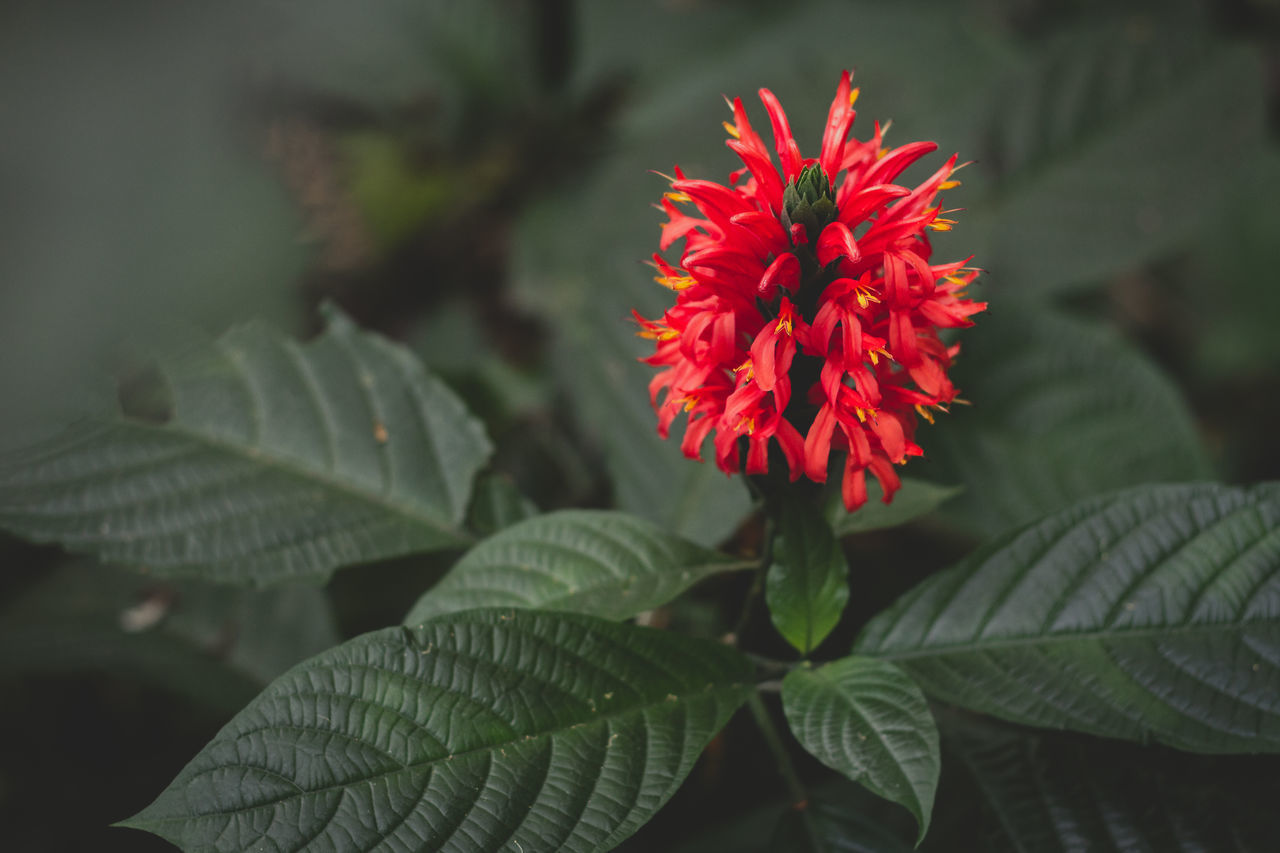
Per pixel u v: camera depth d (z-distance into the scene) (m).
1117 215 1.11
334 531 0.95
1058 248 1.11
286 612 1.00
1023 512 1.02
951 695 0.88
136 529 0.94
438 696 0.83
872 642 0.90
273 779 0.81
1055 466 1.02
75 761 1.02
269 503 0.95
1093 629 0.88
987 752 0.92
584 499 1.09
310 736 0.82
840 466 0.89
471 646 0.84
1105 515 0.90
